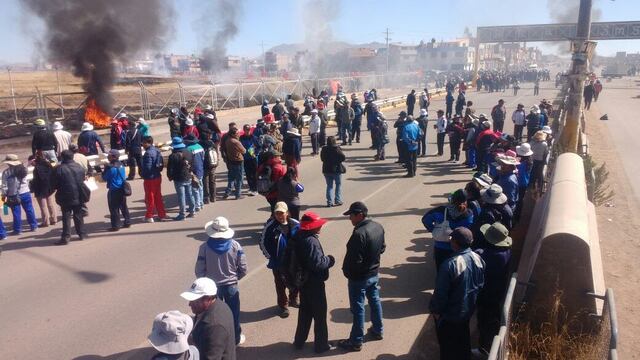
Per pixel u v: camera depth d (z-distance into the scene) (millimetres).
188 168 10617
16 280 7766
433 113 31734
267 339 6094
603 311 5188
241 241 9430
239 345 5906
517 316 5789
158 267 8234
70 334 6195
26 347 5910
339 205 11742
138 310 6801
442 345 5191
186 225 10398
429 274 7906
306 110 24125
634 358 5883
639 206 12422
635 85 66312
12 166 9727
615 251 9297
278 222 6387
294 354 5777
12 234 9961
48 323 6465
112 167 9914
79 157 12008
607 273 8312
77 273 8016
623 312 6969
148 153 10336
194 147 11234
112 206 9992
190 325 3500
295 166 11227
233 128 12172
